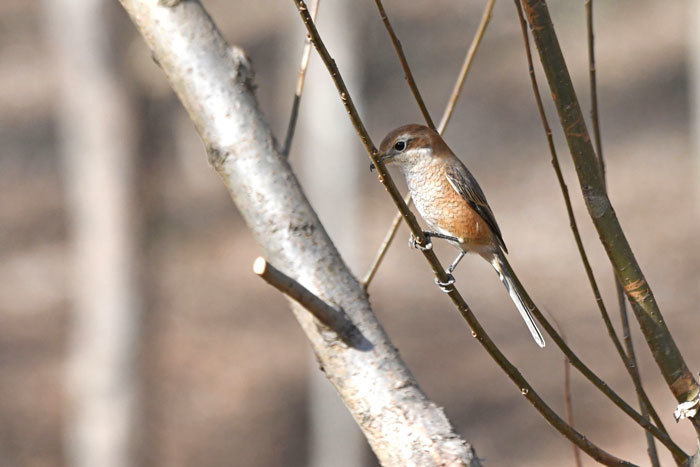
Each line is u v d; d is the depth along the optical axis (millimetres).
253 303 22547
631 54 32000
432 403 3062
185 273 23609
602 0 34469
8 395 18875
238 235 25328
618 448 16078
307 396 19172
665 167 26219
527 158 27766
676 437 15773
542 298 21406
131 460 11641
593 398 17688
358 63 13297
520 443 17031
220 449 17766
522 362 19359
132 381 11547
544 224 24375
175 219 25344
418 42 33938
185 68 3404
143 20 3459
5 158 29188
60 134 30141
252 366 20109
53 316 21797
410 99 30812
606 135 28625
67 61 10750
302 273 3221
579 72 31828
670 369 2824
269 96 28828
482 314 21453
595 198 2799
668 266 22000
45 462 17078
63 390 19000
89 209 11141
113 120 10820
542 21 2709
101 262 11227
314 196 12688
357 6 13680
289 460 17312
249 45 32062
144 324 11516
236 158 3340
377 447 3023
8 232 25562
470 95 31062
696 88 25078
